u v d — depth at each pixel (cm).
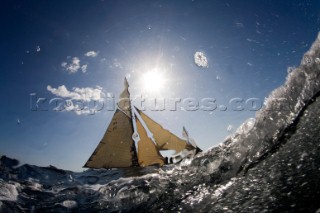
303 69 550
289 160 375
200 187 449
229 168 473
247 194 345
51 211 507
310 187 289
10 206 524
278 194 307
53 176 885
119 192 536
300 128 448
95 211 485
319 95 496
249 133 531
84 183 810
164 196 463
